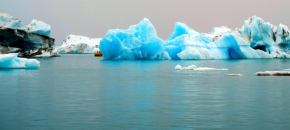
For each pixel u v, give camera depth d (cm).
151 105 1076
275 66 3384
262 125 820
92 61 4891
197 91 1401
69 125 824
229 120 870
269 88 1485
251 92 1364
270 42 5759
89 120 873
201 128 795
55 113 955
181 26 5697
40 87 1566
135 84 1684
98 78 2045
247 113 953
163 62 4253
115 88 1518
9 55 2920
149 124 832
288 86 1552
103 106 1059
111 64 3875
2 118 893
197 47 5159
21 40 6216
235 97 1235
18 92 1388
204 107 1040
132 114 943
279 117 900
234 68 3016
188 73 2381
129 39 5103
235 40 5266
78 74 2383
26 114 942
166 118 893
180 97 1238
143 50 5094
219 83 1702
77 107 1044
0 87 1567
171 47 5222
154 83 1725
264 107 1038
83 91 1416
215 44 5344
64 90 1451
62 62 4631
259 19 5803
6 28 5747
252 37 5791
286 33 5772
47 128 796
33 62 3108
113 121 862
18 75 2262
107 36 5162
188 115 928
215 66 3353
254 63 3978
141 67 3216
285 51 5809
